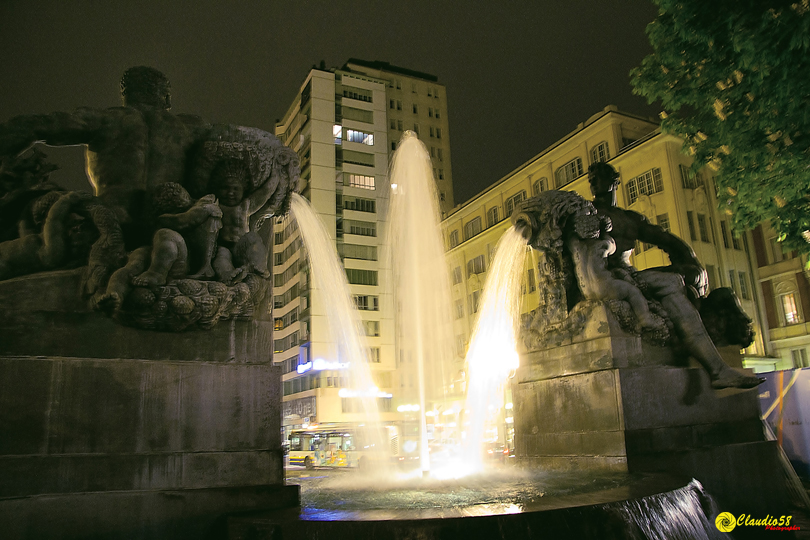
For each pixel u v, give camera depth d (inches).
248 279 191.8
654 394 263.3
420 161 717.3
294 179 223.0
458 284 2005.4
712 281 1314.0
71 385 164.2
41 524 151.8
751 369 303.6
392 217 880.3
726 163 383.2
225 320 187.8
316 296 1953.7
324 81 2193.7
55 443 159.6
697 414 273.1
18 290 165.5
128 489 163.0
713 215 1347.2
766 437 294.5
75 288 171.6
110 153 193.8
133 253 176.9
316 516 158.9
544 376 304.3
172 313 174.2
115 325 173.0
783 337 1336.1
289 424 2102.6
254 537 155.4
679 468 255.8
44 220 184.9
